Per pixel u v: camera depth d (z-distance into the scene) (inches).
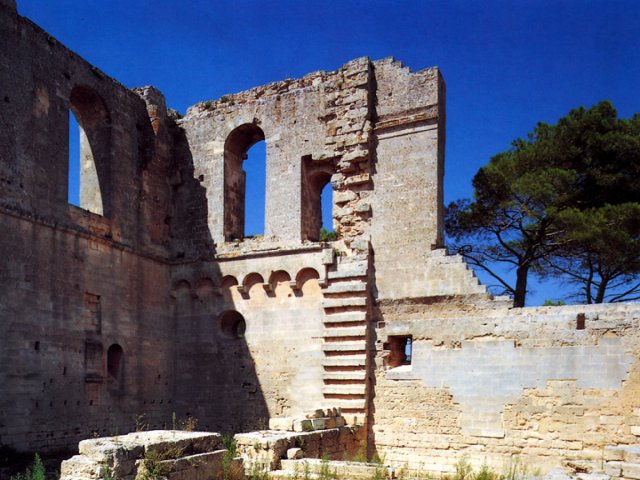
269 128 1301.7
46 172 1059.3
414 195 1159.6
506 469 951.6
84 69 1180.5
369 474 784.9
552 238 1466.5
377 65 1232.8
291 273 1224.2
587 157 1407.5
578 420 964.6
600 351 965.8
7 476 818.8
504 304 1053.8
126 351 1191.6
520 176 1448.1
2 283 948.6
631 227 1299.2
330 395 1149.7
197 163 1360.7
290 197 1258.6
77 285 1093.1
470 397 1048.8
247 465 781.9
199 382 1284.4
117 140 1237.1
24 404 962.1
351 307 1157.7
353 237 1196.5
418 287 1127.0
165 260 1326.3
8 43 1011.9
